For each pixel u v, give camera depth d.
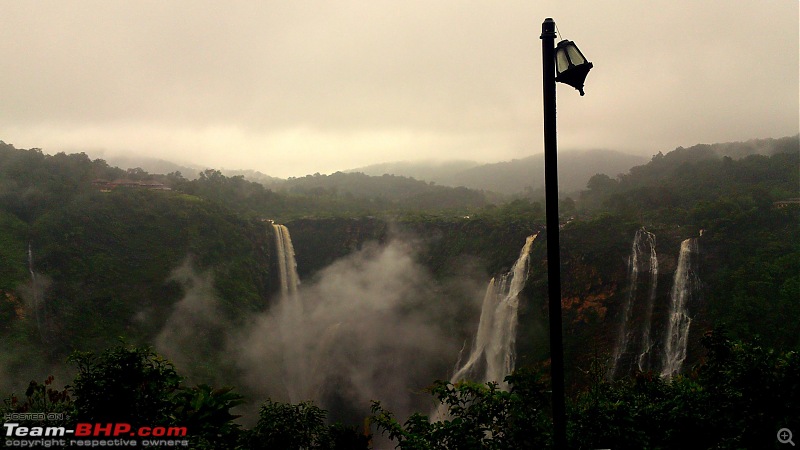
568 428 4.88
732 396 5.02
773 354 4.89
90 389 4.78
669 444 5.04
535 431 4.73
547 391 5.13
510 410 5.01
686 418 5.06
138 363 5.00
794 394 4.46
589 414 5.04
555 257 3.98
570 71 3.95
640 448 4.82
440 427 4.83
